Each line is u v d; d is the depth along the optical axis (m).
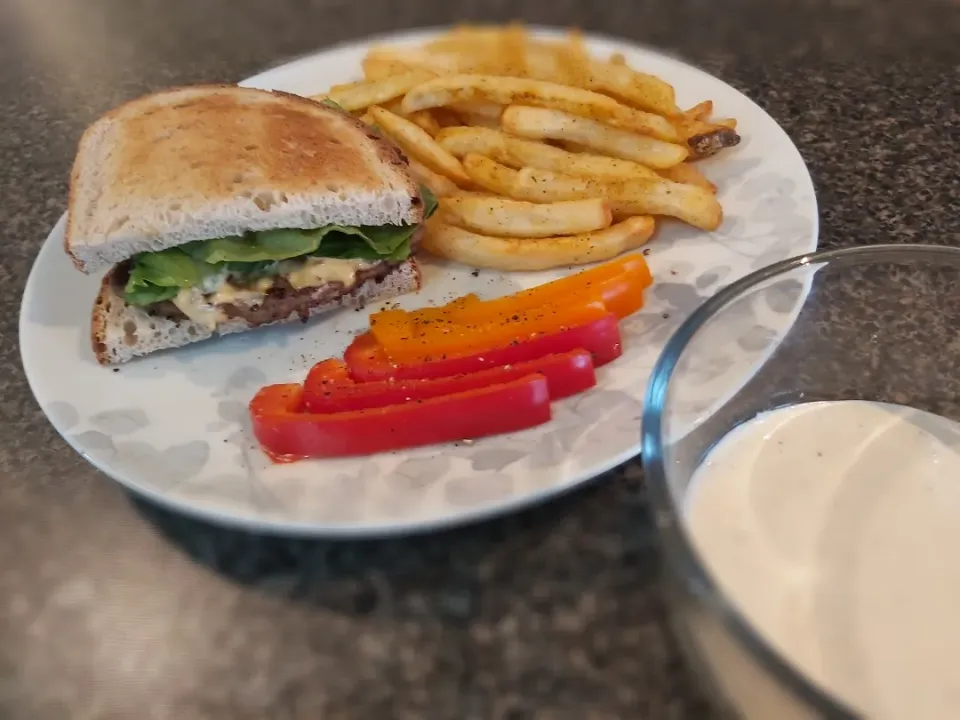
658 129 0.29
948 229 0.29
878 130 0.33
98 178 0.29
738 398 0.20
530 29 0.37
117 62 0.43
